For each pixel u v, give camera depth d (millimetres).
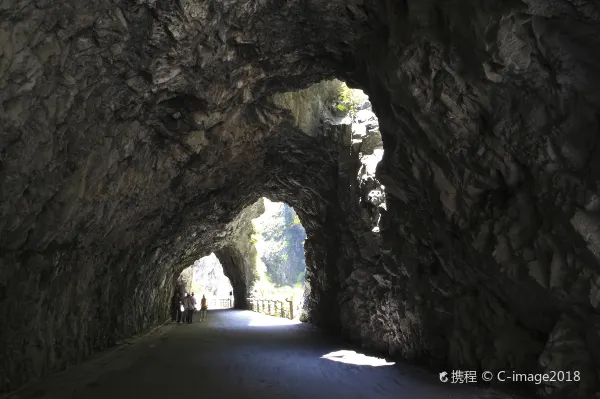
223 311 29812
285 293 48906
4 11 4539
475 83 5695
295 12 7488
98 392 6840
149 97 8055
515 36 4961
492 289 6688
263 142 13102
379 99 8109
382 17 7109
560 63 4832
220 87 8766
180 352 11094
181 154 10438
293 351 11164
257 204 26438
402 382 7254
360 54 8398
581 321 5266
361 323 11727
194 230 17859
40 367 7695
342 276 13383
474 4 5246
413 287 8742
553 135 5129
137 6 6043
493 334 6746
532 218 5723
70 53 5871
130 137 8633
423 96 6457
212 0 6539
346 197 12898
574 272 5137
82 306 9711
